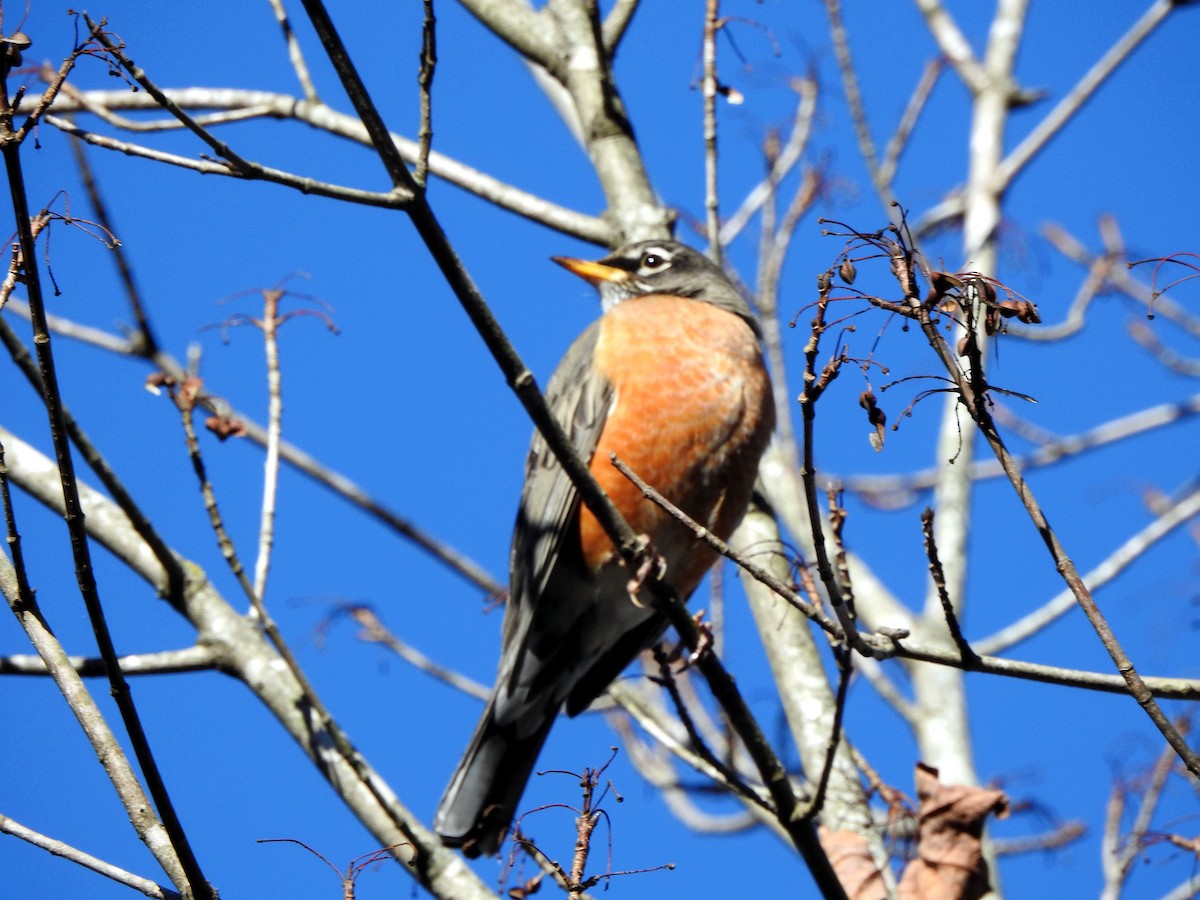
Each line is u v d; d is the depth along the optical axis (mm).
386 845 8844
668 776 12453
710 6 11469
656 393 9945
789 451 12148
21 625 6703
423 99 6953
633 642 10492
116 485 9383
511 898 7414
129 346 11977
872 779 8945
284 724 9328
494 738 10172
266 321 9648
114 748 6492
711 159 11758
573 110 14531
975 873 8148
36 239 6395
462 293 7102
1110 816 9633
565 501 9906
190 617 9781
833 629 6945
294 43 12578
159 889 6363
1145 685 6332
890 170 13484
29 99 10898
